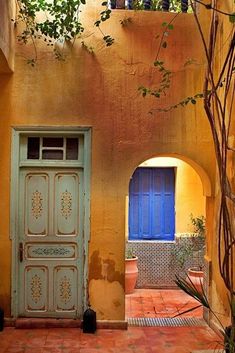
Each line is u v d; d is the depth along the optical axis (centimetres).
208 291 577
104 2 538
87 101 565
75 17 553
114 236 564
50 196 572
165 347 496
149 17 570
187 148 568
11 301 560
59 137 575
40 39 562
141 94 568
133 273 718
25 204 571
